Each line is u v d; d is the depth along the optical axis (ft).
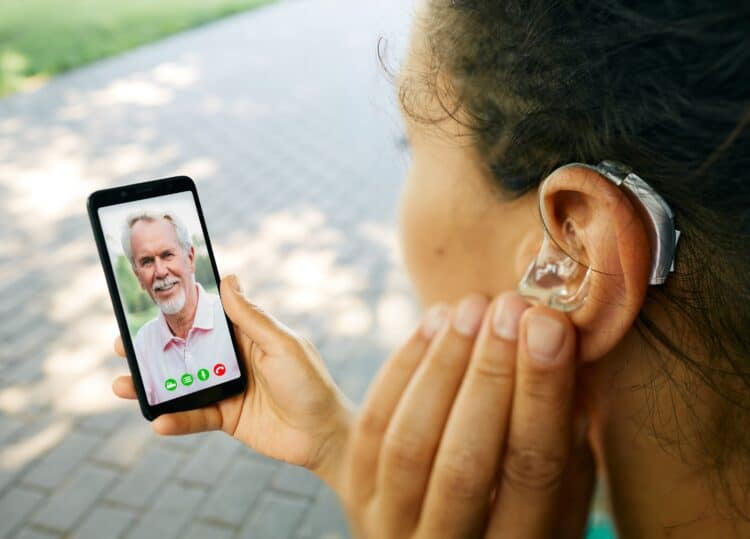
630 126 1.78
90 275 13.94
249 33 32.63
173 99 24.11
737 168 1.68
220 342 3.35
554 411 2.15
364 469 2.76
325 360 11.32
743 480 2.18
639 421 2.26
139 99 24.18
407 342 2.72
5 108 23.62
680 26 1.58
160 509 9.04
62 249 14.89
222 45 30.76
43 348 11.93
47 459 9.77
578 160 1.96
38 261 14.51
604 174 1.83
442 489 2.28
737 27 1.52
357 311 12.51
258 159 19.11
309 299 12.93
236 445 9.89
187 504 9.09
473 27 2.09
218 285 3.35
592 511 3.06
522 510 2.28
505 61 2.02
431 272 2.60
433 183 2.42
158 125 21.81
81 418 10.43
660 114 1.70
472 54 2.11
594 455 2.69
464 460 2.24
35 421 10.41
